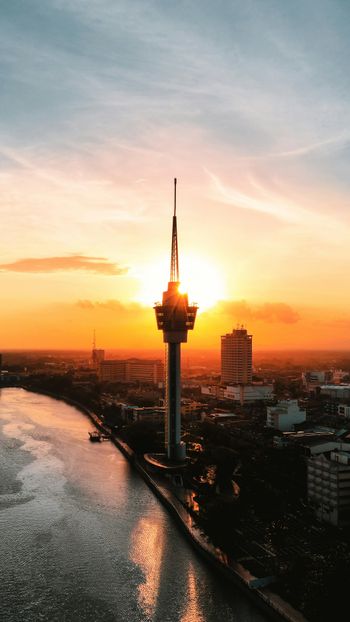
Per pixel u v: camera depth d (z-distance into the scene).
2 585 179.50
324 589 152.62
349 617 144.88
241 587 174.75
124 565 194.88
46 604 168.00
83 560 198.62
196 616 161.62
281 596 163.62
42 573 188.12
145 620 159.75
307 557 187.38
